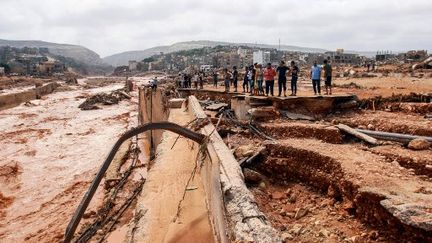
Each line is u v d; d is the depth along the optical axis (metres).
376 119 15.51
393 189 9.09
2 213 21.11
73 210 20.64
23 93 72.69
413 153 11.80
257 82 21.44
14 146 37.31
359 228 9.09
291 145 13.03
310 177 11.95
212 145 12.74
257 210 8.23
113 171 25.83
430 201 8.25
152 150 29.69
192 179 13.27
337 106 18.14
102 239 15.21
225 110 21.31
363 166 10.70
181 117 22.36
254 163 13.36
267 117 17.03
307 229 9.35
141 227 10.24
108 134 42.56
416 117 15.97
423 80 31.34
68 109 64.31
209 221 10.24
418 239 7.62
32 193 24.17
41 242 17.05
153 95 36.53
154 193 12.32
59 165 30.39
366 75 41.03
